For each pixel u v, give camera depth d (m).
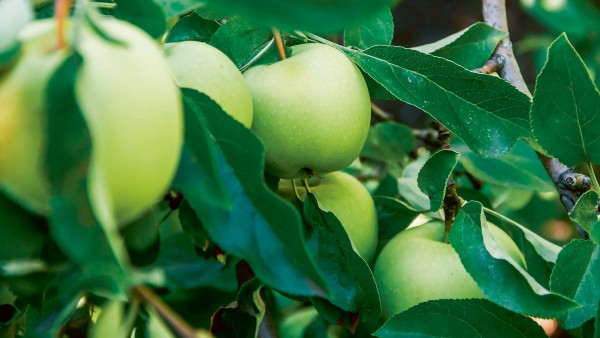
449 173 0.75
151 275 0.53
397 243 0.78
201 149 0.58
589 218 0.74
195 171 0.59
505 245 0.77
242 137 0.60
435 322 0.73
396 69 0.76
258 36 0.74
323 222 0.75
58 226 0.51
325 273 0.74
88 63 0.53
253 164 0.60
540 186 0.96
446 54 0.86
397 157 1.05
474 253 0.72
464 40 0.85
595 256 0.71
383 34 0.82
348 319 0.75
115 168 0.53
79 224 0.52
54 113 0.52
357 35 0.82
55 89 0.52
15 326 0.70
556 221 1.32
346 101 0.72
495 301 0.70
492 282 0.71
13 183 0.53
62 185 0.52
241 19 0.73
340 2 0.52
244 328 0.75
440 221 0.81
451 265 0.76
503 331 0.73
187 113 0.58
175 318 0.55
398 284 0.76
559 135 0.74
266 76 0.72
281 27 0.53
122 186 0.54
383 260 0.78
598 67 1.00
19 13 0.54
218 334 0.75
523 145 0.96
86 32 0.54
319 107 0.71
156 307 0.56
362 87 0.74
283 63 0.73
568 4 0.93
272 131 0.72
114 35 0.54
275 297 0.95
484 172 0.96
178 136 0.56
